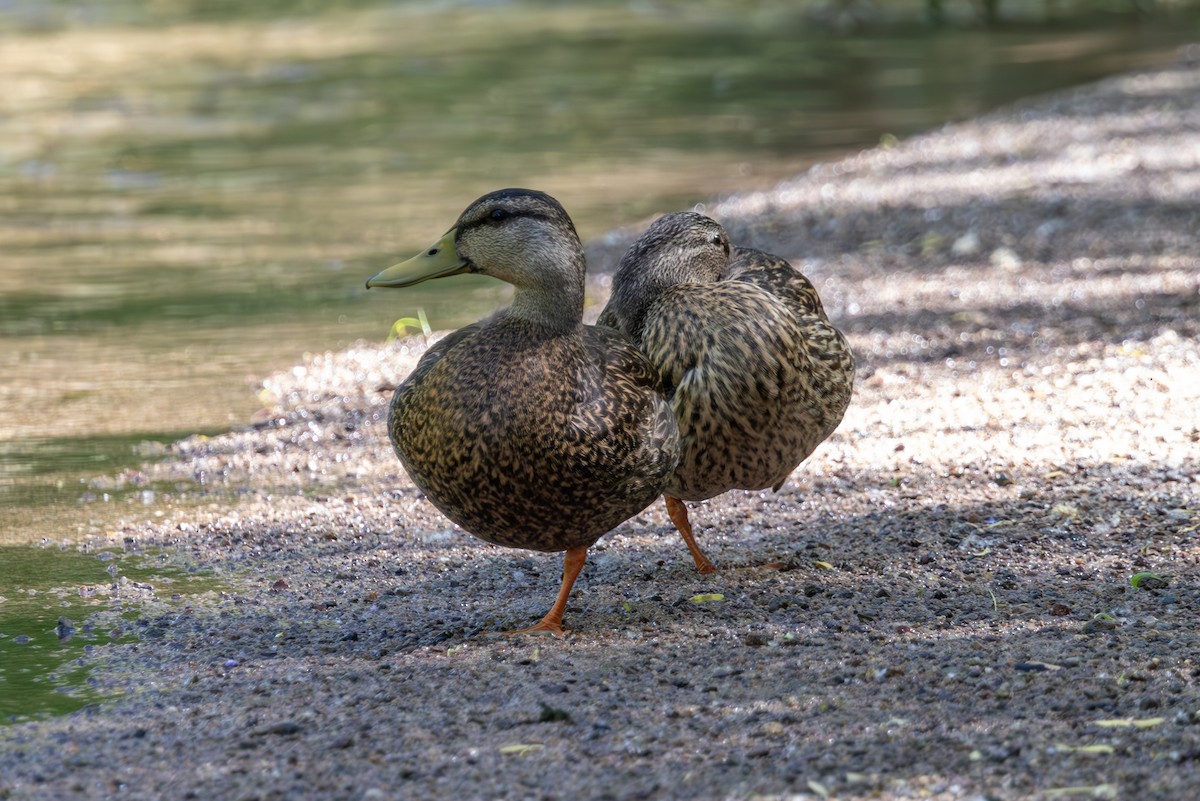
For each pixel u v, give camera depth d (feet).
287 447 41.52
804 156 81.51
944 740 22.47
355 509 36.60
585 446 26.21
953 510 34.06
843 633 27.32
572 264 26.68
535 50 124.57
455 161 82.53
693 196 72.90
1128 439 37.86
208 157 85.30
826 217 67.46
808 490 36.32
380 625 29.17
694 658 26.32
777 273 32.89
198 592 31.27
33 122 96.07
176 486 38.42
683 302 29.19
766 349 28.68
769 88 103.91
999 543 31.89
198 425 43.62
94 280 60.85
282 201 74.49
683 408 28.78
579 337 26.94
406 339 52.49
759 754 22.21
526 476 26.21
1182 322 48.21
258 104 101.65
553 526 27.02
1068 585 29.30
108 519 35.91
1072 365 44.80
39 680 26.66
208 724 24.25
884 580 30.14
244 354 50.96
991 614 27.96
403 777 21.90
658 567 32.07
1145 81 96.32
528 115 96.17
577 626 28.50
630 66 115.24
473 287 60.49
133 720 24.61
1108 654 25.57
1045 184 70.59
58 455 40.91
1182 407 39.93
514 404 26.00
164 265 63.16
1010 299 53.21
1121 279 54.70
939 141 82.33
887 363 46.85
